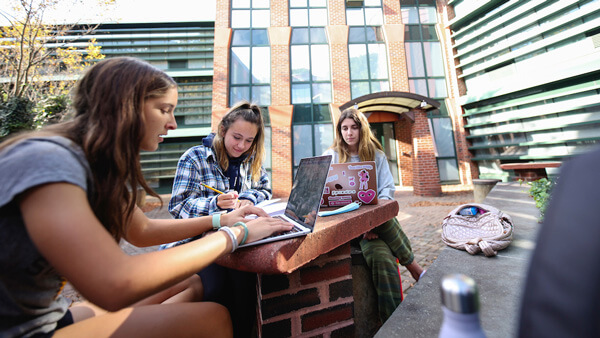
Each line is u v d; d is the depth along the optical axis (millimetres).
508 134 8945
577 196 318
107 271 521
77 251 508
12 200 529
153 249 4434
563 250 304
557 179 380
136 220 987
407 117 8898
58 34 6453
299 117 10047
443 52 10555
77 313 849
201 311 776
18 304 597
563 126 7488
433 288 1511
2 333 577
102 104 680
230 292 1280
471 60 9719
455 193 8648
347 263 1276
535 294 321
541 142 7926
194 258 671
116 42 15250
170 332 701
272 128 9719
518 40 8344
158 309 737
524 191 4926
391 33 10359
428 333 1130
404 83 10141
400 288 1692
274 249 770
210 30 15852
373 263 1698
